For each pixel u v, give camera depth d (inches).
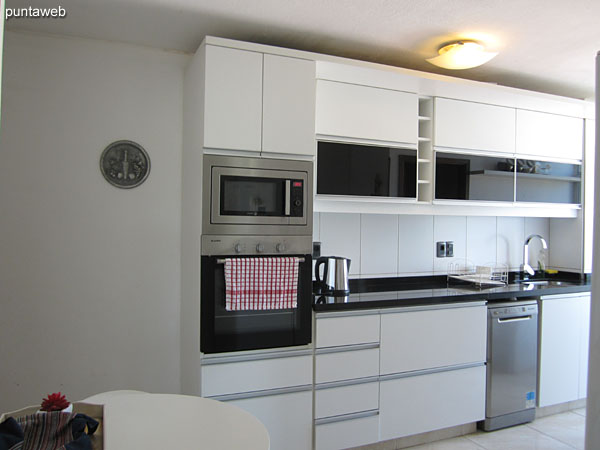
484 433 113.4
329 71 100.3
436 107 116.0
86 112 101.1
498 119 124.3
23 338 96.7
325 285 109.2
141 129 105.7
